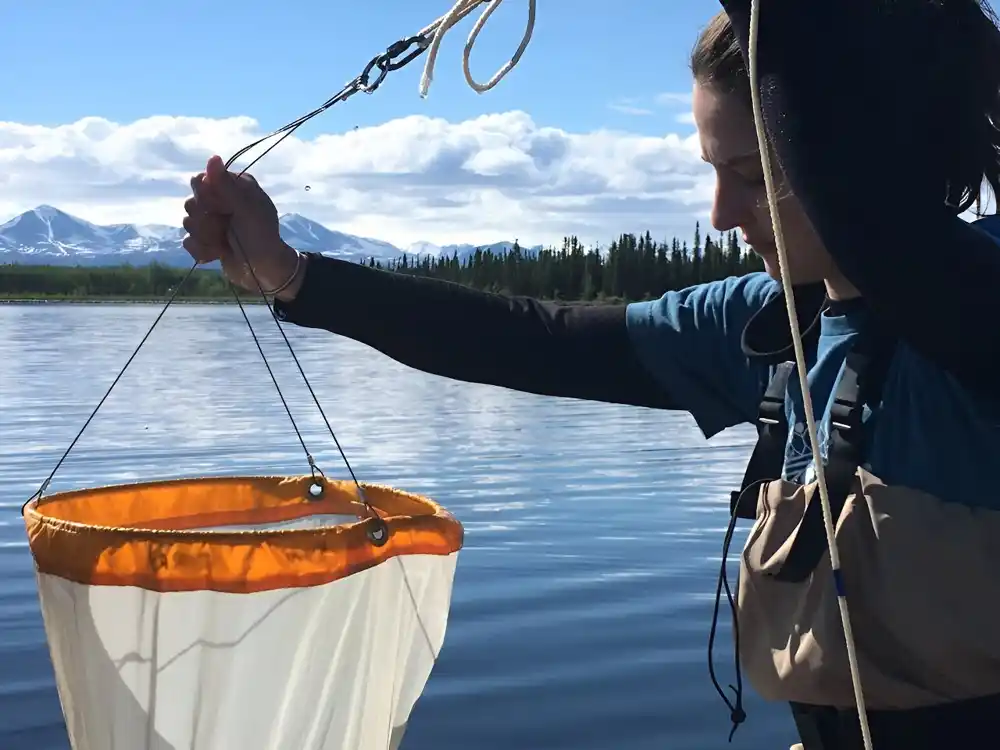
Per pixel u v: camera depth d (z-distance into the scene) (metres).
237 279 1.56
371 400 14.03
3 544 5.60
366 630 1.19
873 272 1.06
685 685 3.56
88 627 1.13
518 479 7.96
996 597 1.17
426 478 8.05
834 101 1.04
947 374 1.19
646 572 5.08
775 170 1.22
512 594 4.71
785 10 1.07
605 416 12.34
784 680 1.27
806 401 1.15
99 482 7.88
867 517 1.22
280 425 11.22
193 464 8.75
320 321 1.59
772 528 1.31
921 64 1.06
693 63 1.30
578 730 3.20
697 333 1.55
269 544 1.12
